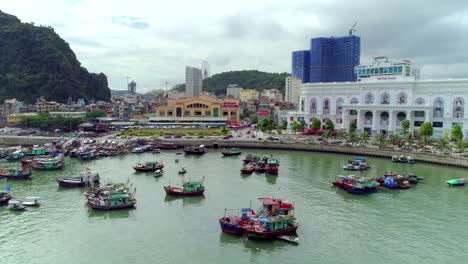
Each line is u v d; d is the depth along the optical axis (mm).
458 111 198375
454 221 84688
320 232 77938
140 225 81750
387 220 85000
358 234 77188
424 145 176750
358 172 133250
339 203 96875
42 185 115125
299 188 111312
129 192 103750
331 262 65688
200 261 65875
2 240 74312
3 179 121562
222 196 103062
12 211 90375
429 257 67688
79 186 112562
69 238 75250
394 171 135000
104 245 72125
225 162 154500
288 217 77062
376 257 67562
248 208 87688
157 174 126188
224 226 76500
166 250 69875
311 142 191500
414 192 107312
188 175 129000
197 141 198500
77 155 162750
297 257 67500
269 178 124250
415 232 78438
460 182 114375
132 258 67000
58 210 91375
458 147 154375
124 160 158500
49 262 65875
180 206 94312
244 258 67062
